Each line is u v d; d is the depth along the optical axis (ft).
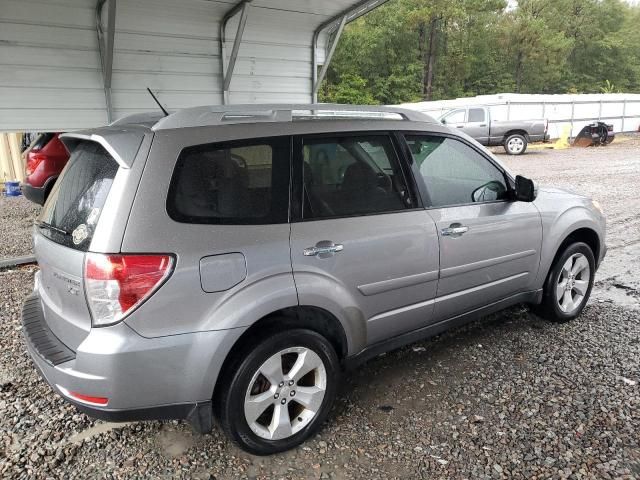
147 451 8.97
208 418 8.07
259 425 8.62
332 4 25.36
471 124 62.75
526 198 11.87
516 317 14.56
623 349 12.44
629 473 8.20
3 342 13.08
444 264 10.78
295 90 29.25
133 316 7.31
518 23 138.00
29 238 24.03
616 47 156.04
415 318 10.75
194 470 8.48
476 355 12.31
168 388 7.68
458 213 11.05
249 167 8.54
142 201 7.50
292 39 28.25
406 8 123.24
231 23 25.48
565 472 8.25
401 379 11.28
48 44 20.86
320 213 9.14
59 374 7.60
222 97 26.37
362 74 124.67
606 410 9.90
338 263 9.11
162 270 7.42
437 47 130.52
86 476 8.34
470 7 128.98
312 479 8.24
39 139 27.94
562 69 149.69
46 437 9.32
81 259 7.44
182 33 24.27
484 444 8.99
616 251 21.40
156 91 24.18
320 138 9.39
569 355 12.19
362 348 10.00
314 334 8.87
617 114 84.94
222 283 7.90
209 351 7.76
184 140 8.02
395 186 10.25
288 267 8.50
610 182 39.27
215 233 7.94
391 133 10.43
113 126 8.96
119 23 22.27
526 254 12.52
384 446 9.02
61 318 8.08
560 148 70.95
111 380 7.29
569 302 14.03
